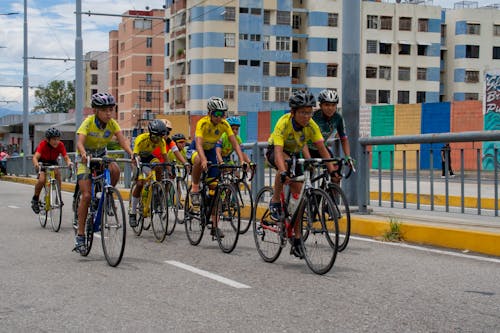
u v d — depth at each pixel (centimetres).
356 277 657
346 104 1076
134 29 9269
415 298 564
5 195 1978
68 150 8462
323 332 461
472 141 904
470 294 580
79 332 464
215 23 6694
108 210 738
